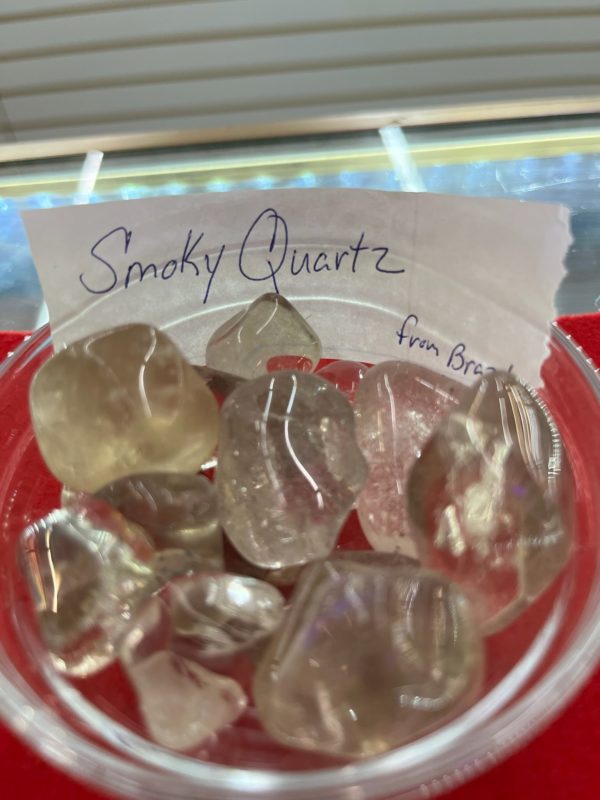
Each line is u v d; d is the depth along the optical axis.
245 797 0.07
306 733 0.08
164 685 0.08
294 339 0.12
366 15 0.36
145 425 0.10
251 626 0.09
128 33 0.37
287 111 0.40
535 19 0.37
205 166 0.21
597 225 0.18
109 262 0.11
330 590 0.09
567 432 0.11
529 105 0.21
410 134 0.21
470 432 0.10
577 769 0.09
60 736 0.08
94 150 0.21
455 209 0.11
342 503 0.10
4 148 0.21
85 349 0.10
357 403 0.11
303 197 0.11
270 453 0.10
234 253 0.12
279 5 0.36
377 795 0.07
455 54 0.37
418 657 0.08
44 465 0.12
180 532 0.10
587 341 0.14
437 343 0.12
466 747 0.08
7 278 0.17
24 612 0.10
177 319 0.12
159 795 0.07
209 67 0.38
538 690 0.08
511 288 0.11
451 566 0.09
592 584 0.09
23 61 0.37
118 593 0.09
